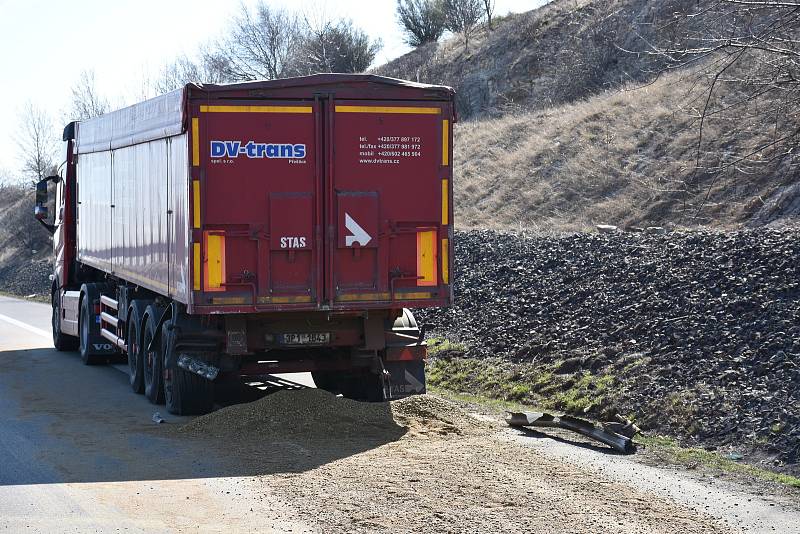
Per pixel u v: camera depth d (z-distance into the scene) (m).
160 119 11.77
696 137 24.42
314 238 10.82
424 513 7.41
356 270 10.97
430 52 55.56
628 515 7.43
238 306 10.64
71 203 18.34
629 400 11.35
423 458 9.30
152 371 12.77
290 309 10.77
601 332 13.92
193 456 9.52
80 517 7.47
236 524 7.21
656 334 13.06
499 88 46.09
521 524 7.14
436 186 11.13
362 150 10.92
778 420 9.76
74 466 9.16
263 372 11.78
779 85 12.30
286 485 8.31
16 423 11.38
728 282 14.18
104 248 15.64
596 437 10.09
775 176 20.98
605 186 25.62
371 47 58.50
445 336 16.61
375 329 11.65
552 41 45.84
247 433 10.48
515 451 9.62
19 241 53.00
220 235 10.60
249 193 10.65
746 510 7.66
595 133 29.39
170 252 11.46
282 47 58.44
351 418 10.84
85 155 17.17
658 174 24.05
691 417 10.44
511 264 19.83
